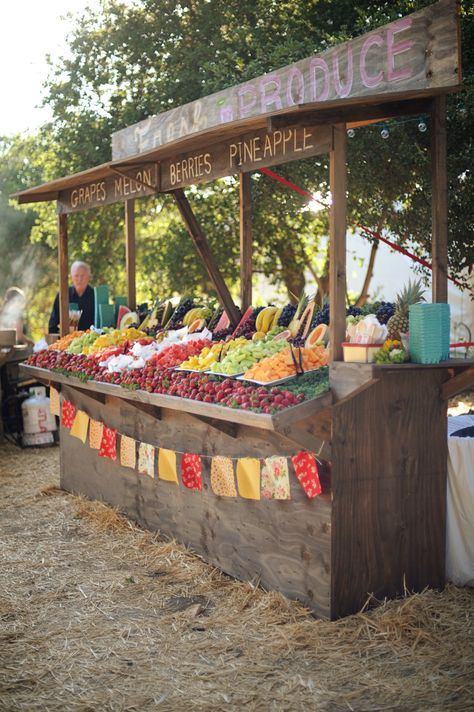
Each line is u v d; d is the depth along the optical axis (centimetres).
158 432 568
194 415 476
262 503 458
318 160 833
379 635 393
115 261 1420
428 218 823
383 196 818
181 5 1060
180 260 1206
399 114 420
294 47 823
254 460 453
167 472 543
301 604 431
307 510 423
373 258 1175
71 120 1152
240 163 511
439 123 417
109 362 593
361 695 342
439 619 406
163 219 1468
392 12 771
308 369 439
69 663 382
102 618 435
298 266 1255
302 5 930
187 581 488
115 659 385
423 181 795
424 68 419
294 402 404
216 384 463
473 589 448
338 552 411
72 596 467
